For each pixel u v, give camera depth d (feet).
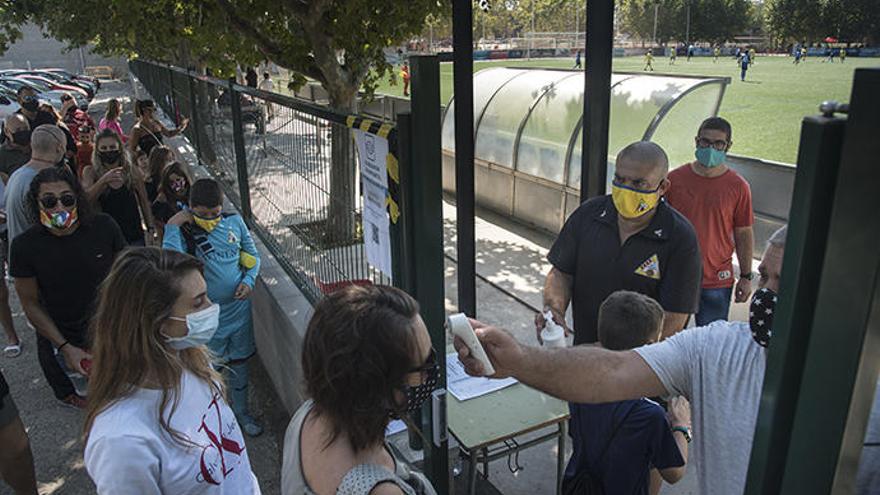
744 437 4.76
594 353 5.81
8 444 9.74
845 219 2.62
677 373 5.35
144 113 30.37
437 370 4.74
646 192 9.02
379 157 8.22
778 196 21.07
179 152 32.55
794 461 3.05
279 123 13.66
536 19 213.46
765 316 4.66
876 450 4.29
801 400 2.95
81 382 15.96
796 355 2.97
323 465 4.42
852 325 2.67
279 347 13.94
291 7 19.35
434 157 7.20
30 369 17.01
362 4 19.04
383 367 4.27
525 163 26.76
